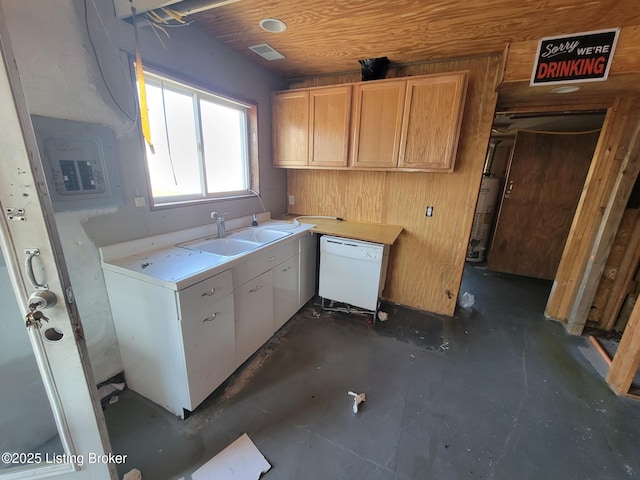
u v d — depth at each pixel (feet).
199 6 4.26
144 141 5.34
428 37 6.03
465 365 6.59
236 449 4.47
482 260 13.97
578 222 7.88
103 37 4.51
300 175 10.07
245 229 7.99
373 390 5.78
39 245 2.80
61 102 4.13
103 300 5.08
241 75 7.39
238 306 5.74
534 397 5.67
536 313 9.09
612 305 7.98
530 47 5.87
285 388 5.76
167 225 6.05
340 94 7.77
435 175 8.10
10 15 3.55
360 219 9.47
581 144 10.52
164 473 4.10
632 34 5.09
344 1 4.76
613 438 4.79
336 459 4.36
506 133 12.93
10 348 3.64
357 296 8.27
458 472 4.20
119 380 5.53
